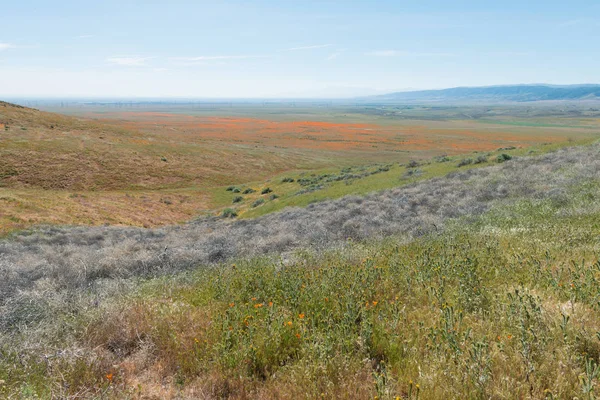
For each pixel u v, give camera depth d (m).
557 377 3.66
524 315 4.82
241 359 4.50
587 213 12.05
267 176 69.25
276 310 5.79
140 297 7.27
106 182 54.53
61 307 6.54
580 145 30.78
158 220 40.44
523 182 19.95
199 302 7.11
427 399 3.66
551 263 7.32
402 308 5.84
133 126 133.50
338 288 6.80
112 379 4.38
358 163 80.62
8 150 54.53
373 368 4.41
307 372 4.13
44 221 28.98
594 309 4.97
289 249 13.86
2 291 7.97
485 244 9.37
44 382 4.23
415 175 32.94
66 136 67.62
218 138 115.69
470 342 4.26
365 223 17.20
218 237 19.02
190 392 4.14
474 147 104.31
